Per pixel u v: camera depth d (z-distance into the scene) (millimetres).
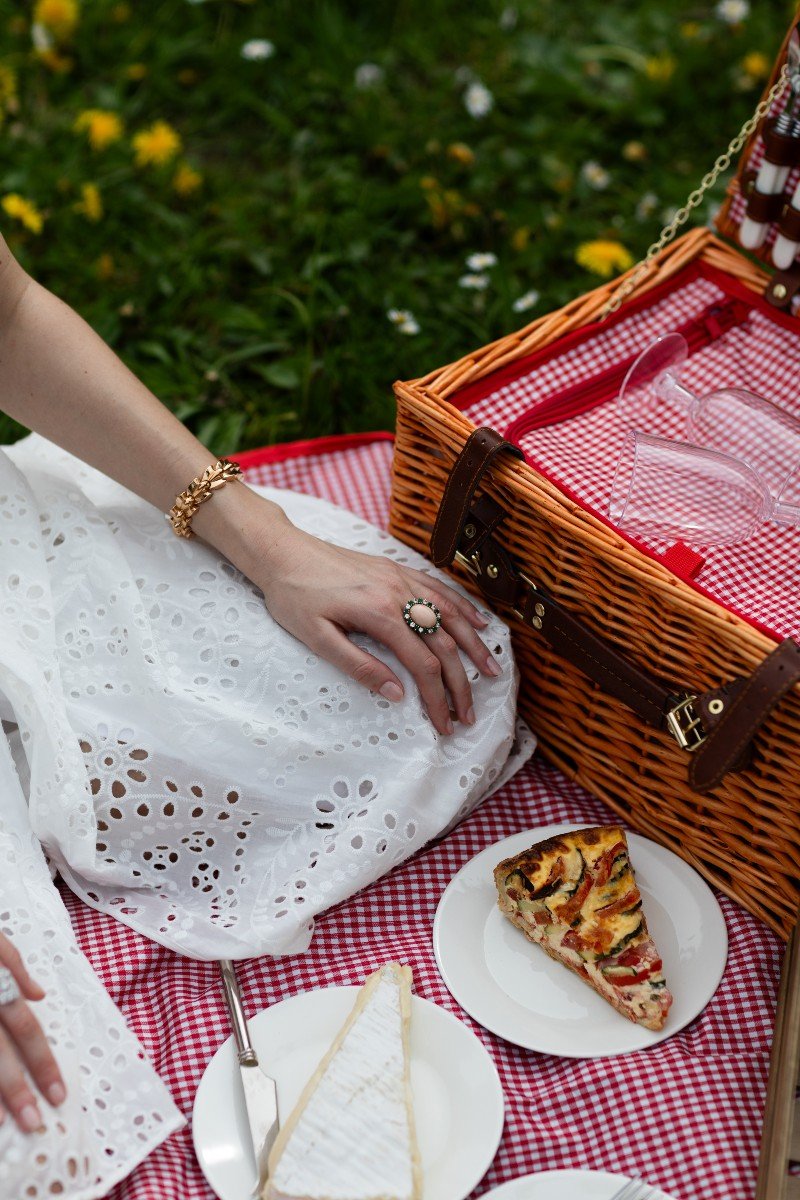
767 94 1703
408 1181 1197
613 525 1556
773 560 1545
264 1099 1280
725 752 1388
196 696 1493
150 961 1469
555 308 2668
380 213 2859
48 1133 1178
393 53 3281
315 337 2607
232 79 3211
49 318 1605
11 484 1589
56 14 3191
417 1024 1365
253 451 2221
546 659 1674
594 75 3273
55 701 1470
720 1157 1275
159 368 2561
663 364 1758
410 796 1499
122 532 1645
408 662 1518
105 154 2963
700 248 1890
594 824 1658
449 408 1650
